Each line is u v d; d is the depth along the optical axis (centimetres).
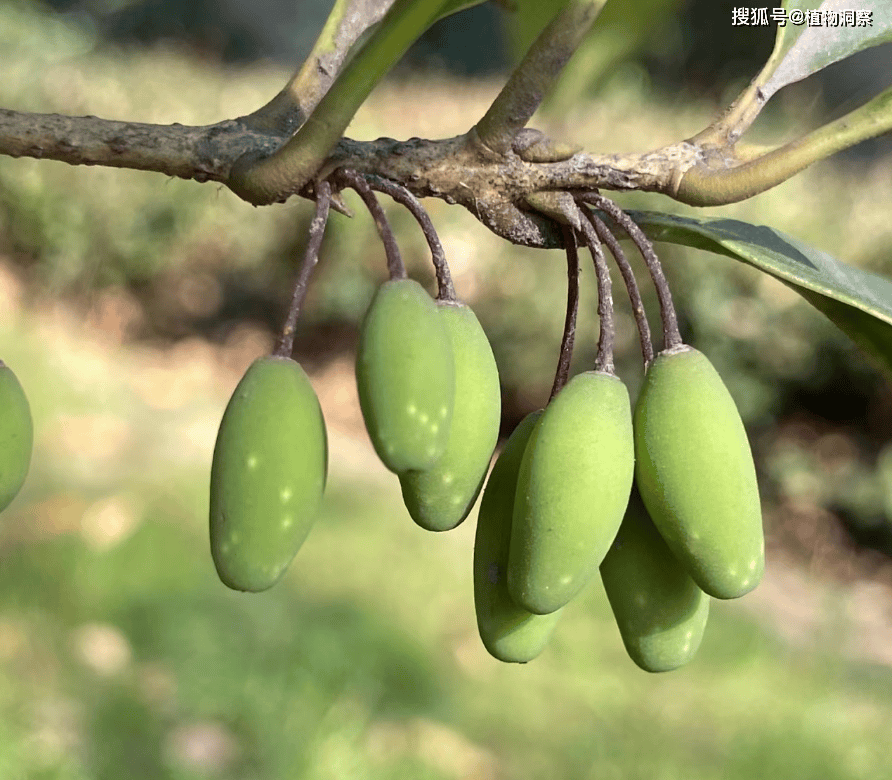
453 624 534
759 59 1006
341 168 107
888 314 120
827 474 750
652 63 999
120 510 567
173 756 398
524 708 477
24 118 107
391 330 99
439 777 419
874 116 110
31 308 925
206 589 499
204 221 909
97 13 1318
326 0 1485
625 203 695
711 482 105
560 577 105
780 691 511
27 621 454
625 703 488
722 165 114
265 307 946
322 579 540
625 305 766
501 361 823
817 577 714
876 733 487
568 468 104
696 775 444
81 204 919
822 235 759
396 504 654
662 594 115
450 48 1234
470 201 112
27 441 108
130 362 902
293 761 409
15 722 392
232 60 1416
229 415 101
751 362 766
